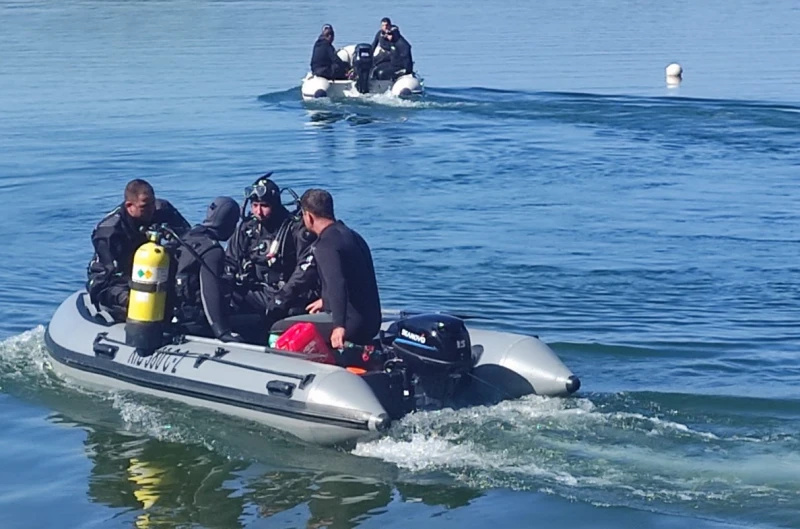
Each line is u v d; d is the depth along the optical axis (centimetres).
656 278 1173
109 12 4822
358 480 693
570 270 1208
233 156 1908
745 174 1728
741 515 631
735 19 4234
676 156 1870
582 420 757
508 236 1359
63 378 882
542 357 798
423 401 769
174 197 1609
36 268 1251
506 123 2191
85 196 1627
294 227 834
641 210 1495
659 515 634
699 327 1003
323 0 5197
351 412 719
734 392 820
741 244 1312
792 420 763
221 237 866
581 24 4100
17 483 708
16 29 4181
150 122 2247
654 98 2403
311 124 2209
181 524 646
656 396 809
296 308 828
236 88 2688
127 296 846
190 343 820
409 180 1705
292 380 748
